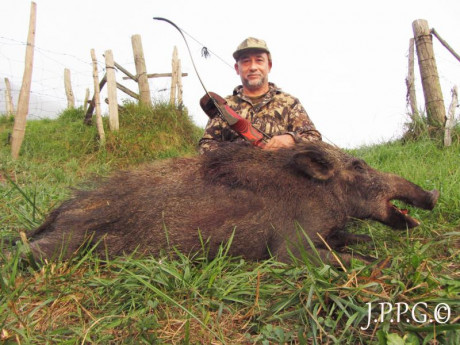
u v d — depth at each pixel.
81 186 1.51
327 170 1.31
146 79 4.23
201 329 0.85
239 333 0.86
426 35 2.90
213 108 1.57
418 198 1.40
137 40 4.20
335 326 0.82
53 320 0.91
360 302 0.87
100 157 3.42
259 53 1.92
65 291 1.00
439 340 0.75
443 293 0.86
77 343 0.80
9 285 0.98
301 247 1.02
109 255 1.23
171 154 3.48
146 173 1.38
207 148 1.85
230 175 1.29
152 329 0.85
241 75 1.97
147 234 1.23
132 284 0.99
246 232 1.22
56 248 1.19
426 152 2.58
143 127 3.79
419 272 0.91
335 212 1.32
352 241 1.42
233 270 1.11
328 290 0.88
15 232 1.44
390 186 1.40
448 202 1.59
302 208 1.27
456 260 1.15
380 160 2.64
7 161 3.03
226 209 1.23
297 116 1.93
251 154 1.36
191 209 1.24
